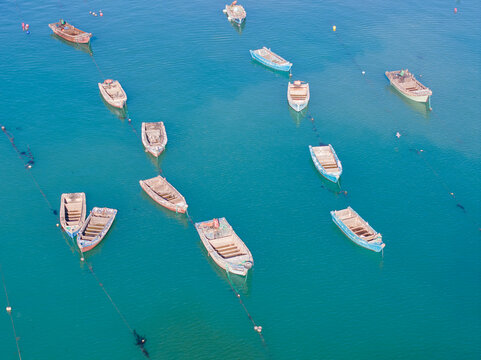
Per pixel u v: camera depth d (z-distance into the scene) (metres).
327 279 80.19
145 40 149.75
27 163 101.75
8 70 132.88
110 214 89.00
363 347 70.12
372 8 173.38
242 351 69.12
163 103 122.19
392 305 76.31
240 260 79.56
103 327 71.88
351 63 140.75
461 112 121.00
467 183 99.69
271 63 135.62
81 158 103.88
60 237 86.06
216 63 139.75
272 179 100.00
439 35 156.00
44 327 71.62
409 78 130.12
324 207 93.75
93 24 158.12
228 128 114.50
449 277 80.88
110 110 119.00
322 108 122.06
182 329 72.00
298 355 68.88
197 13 167.12
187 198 94.75
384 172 102.25
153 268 81.44
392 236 88.00
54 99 122.06
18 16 162.38
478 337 71.75
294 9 172.00
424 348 70.12
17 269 80.31
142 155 105.38
